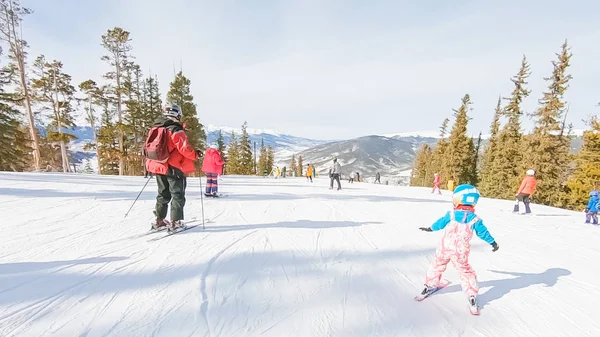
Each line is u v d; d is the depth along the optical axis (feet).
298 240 14.07
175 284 8.86
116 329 6.56
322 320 7.32
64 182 35.70
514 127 103.45
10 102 79.82
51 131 96.94
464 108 120.67
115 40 96.37
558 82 84.74
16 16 77.15
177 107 14.06
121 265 10.14
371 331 6.98
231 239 13.75
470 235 8.60
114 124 98.32
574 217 29.14
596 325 7.76
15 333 6.26
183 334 6.49
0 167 79.20
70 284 8.59
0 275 9.00
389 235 15.84
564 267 12.14
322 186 56.44
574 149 89.66
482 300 9.04
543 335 7.25
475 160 137.80
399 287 9.53
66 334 6.31
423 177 195.21
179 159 14.07
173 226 14.57
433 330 7.22
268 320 7.21
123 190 29.81
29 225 15.03
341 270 10.63
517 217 26.73
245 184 51.88
